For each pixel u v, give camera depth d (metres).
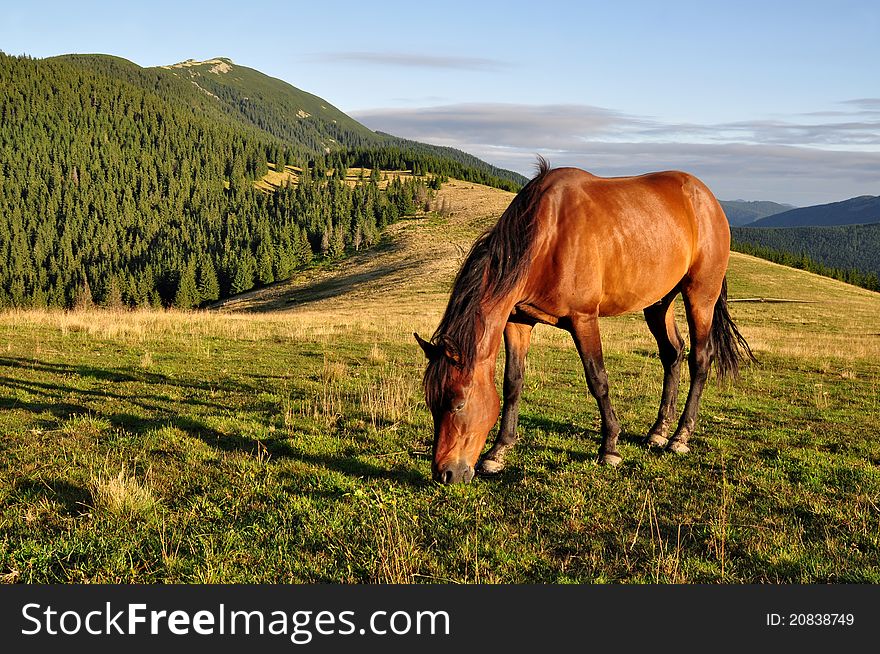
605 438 6.06
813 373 13.38
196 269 104.75
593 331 5.79
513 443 6.06
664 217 6.24
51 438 6.50
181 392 9.17
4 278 118.75
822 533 4.57
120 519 4.44
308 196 140.25
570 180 5.82
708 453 6.52
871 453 6.78
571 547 4.28
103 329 15.60
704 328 6.88
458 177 182.75
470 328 4.84
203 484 5.26
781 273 67.00
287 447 6.38
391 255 92.12
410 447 6.45
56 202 172.25
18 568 3.82
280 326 18.59
